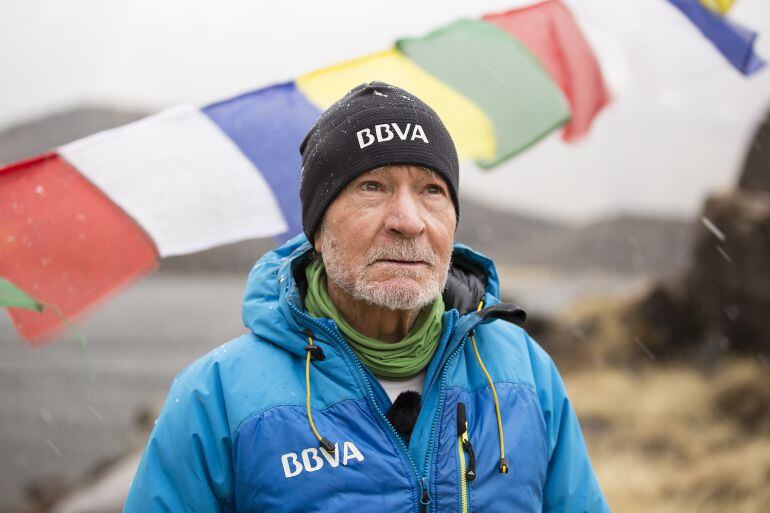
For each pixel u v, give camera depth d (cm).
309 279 218
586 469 226
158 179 261
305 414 195
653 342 1511
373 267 197
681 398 1227
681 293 1505
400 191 201
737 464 966
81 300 249
